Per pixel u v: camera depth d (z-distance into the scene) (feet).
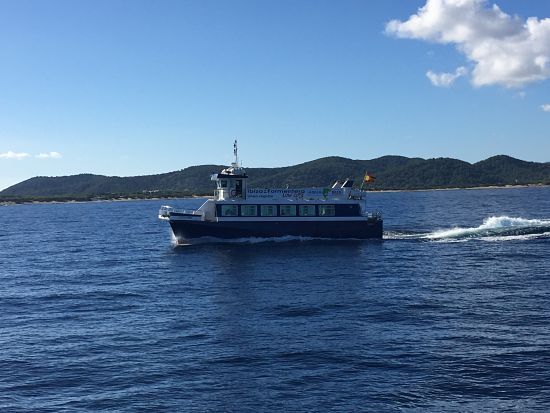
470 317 125.18
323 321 125.59
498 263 194.49
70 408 84.28
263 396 86.58
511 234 271.28
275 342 111.04
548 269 179.52
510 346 104.53
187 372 96.68
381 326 120.47
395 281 169.37
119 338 116.78
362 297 148.56
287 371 95.96
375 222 261.85
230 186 257.96
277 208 256.52
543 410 79.71
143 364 100.94
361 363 98.68
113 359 103.96
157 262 222.28
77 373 97.55
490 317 124.57
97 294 163.32
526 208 517.96
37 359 104.99
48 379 95.20
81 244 313.53
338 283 168.35
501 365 95.50
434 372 93.76
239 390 88.89
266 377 93.61
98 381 93.86
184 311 138.41
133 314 137.18
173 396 87.35
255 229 254.88
